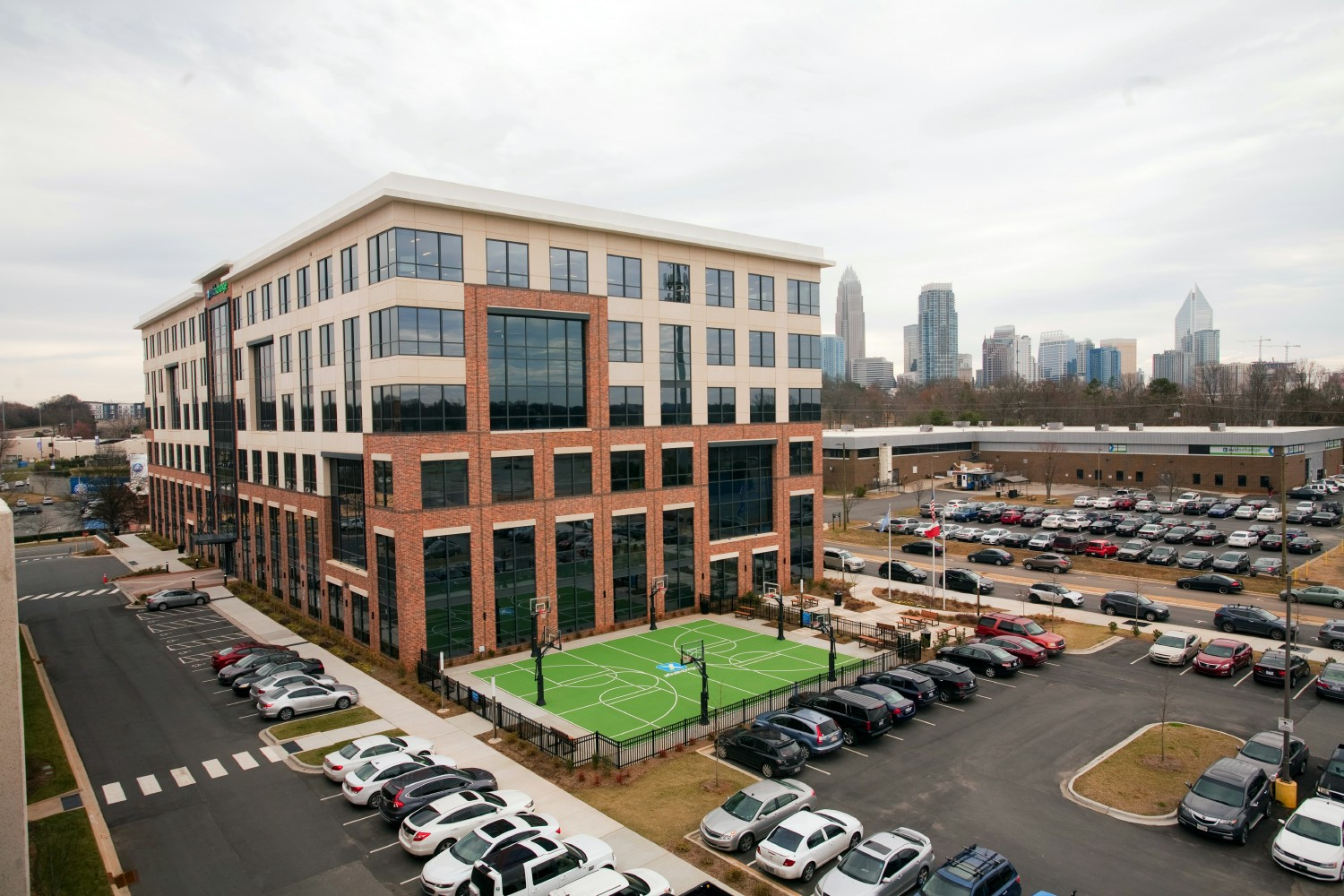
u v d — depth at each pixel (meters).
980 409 167.25
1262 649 39.78
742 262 51.38
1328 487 94.81
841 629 44.56
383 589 39.75
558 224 42.28
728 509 51.34
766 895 19.48
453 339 38.75
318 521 46.38
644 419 46.34
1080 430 109.19
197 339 68.19
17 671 16.16
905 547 70.81
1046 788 25.31
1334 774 23.97
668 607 47.81
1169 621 45.59
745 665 38.34
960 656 37.66
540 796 24.92
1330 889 19.67
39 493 135.25
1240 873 20.48
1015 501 95.81
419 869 21.00
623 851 21.56
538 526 41.81
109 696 34.94
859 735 29.08
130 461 129.75
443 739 29.50
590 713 32.06
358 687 35.72
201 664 39.72
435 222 38.19
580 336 43.97
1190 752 27.80
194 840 22.50
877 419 192.75
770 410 53.16
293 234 46.31
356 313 40.97
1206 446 97.31
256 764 27.55
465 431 39.16
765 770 26.22
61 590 60.09
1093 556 64.69
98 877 20.55
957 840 22.17
